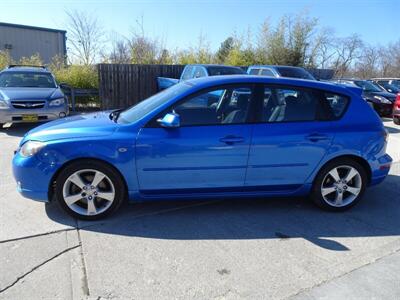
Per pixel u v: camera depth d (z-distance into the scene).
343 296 2.57
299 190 4.02
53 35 25.55
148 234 3.43
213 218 3.84
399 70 41.25
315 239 3.43
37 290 2.53
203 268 2.87
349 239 3.45
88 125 3.72
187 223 3.69
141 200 3.77
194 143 3.60
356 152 3.96
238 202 4.30
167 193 3.75
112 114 4.27
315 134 3.83
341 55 36.47
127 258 2.98
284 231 3.58
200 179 3.73
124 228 3.53
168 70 13.80
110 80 13.05
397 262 3.06
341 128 3.92
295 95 3.89
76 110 13.07
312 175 3.96
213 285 2.65
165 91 4.23
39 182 3.53
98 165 3.55
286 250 3.20
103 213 3.66
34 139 3.57
